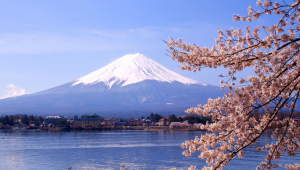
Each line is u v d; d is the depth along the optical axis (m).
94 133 138.25
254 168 37.28
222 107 7.45
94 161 49.00
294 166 8.85
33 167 44.03
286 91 7.15
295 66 6.91
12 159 51.16
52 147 70.12
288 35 6.71
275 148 7.74
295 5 6.84
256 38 7.48
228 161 7.25
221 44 7.96
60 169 42.38
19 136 110.94
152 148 67.00
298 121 7.57
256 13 7.23
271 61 6.93
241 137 7.38
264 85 7.03
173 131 148.50
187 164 44.50
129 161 48.34
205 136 7.59
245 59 7.59
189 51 8.30
